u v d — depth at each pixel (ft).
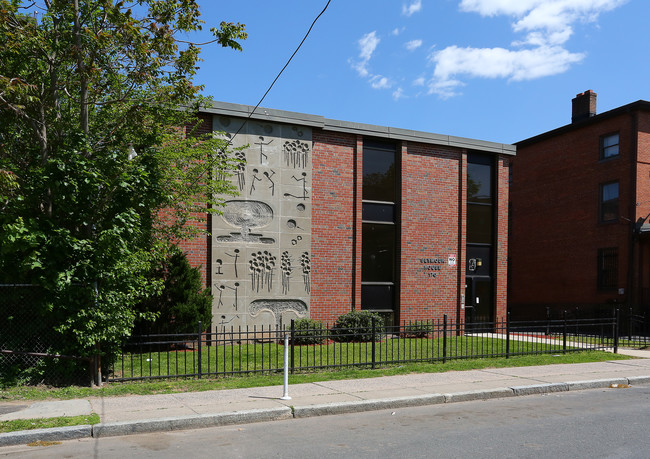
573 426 23.21
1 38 28.55
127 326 30.86
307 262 53.26
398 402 27.17
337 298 54.60
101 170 30.35
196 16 33.50
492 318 63.52
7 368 28.84
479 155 64.34
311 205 53.83
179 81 33.50
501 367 37.78
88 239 29.73
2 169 27.07
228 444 20.51
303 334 48.14
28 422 21.88
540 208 90.07
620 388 32.83
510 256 95.86
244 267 50.31
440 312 59.82
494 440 20.97
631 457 18.78
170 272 43.62
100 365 30.19
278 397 27.32
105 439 21.24
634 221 73.77
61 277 27.91
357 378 32.96
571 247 83.61
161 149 37.42
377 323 51.31
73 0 31.07
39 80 31.14
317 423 23.91
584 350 47.32
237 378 32.50
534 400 29.12
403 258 58.03
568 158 85.35
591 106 84.53
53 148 31.91
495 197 64.44
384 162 59.00
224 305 49.29
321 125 53.93
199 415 23.36
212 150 44.24
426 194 60.03
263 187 51.65
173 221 47.32
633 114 75.00
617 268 75.82
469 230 63.16
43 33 30.19
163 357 39.55
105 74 33.60
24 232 27.07
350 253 55.57
